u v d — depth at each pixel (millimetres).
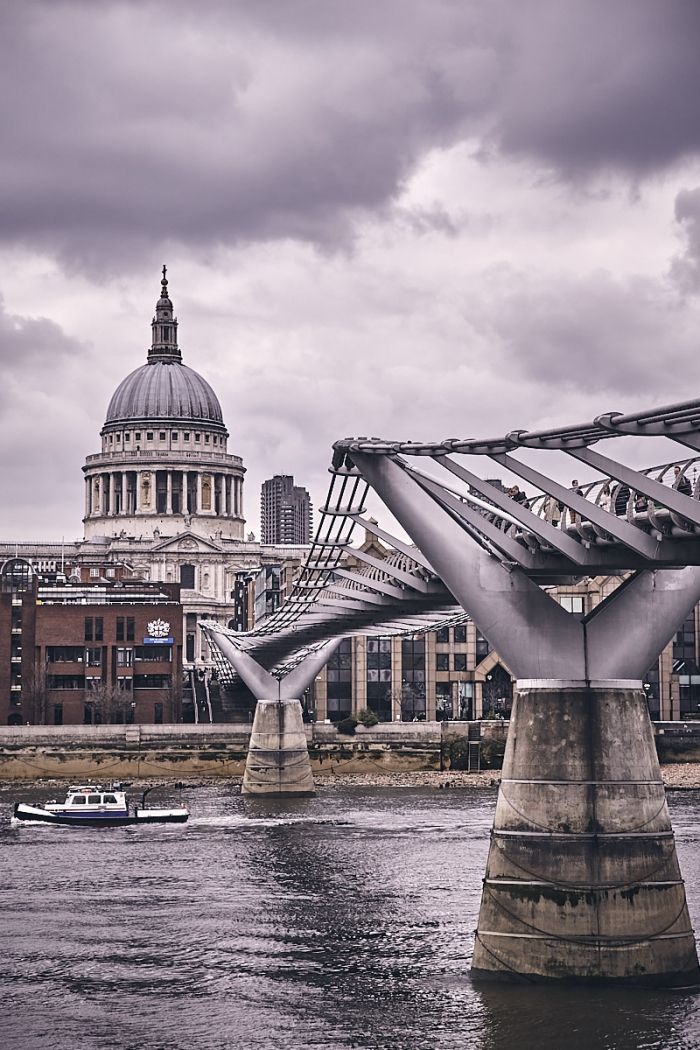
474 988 77500
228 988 82500
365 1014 76250
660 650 79312
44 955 91250
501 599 79812
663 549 71938
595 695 78000
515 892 77000
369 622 153875
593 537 77000
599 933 75562
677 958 75812
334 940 94312
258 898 110375
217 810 176500
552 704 78125
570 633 78875
